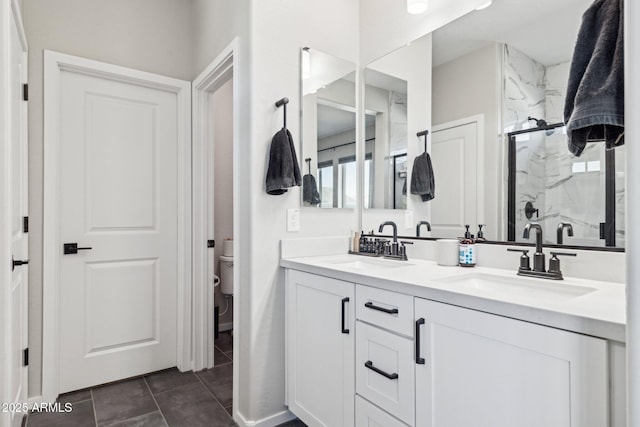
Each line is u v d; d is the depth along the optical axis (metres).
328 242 1.99
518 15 1.45
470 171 1.61
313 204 1.96
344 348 1.42
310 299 1.62
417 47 1.87
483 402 0.94
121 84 2.31
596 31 1.01
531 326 0.84
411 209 1.90
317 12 2.01
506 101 1.48
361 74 2.20
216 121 3.22
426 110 1.82
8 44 1.38
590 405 0.74
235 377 1.86
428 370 1.08
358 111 2.20
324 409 1.52
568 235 1.26
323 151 2.01
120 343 2.29
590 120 0.94
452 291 1.01
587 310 0.79
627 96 0.62
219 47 2.12
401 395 1.17
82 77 2.17
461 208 1.65
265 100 1.78
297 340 1.70
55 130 2.02
